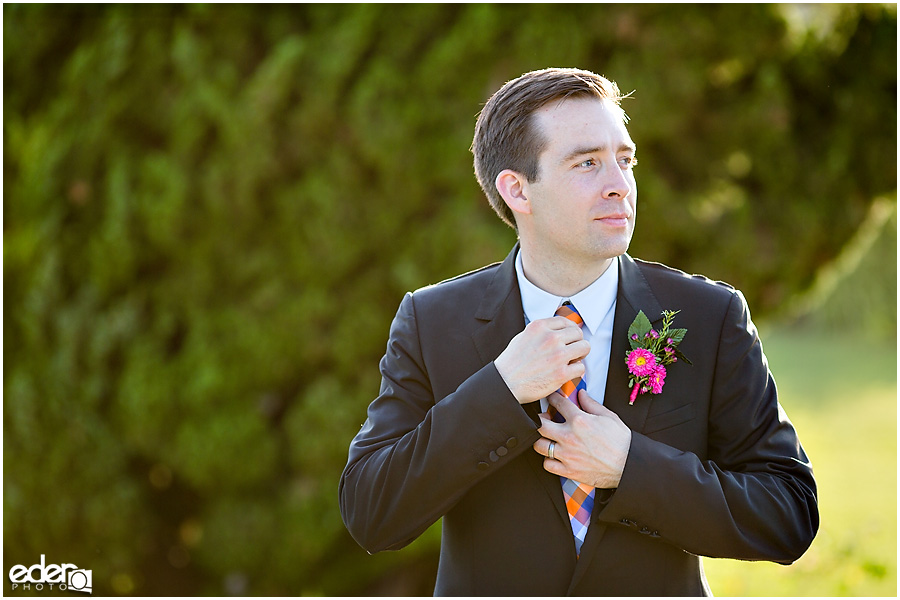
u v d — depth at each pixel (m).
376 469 5.24
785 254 11.56
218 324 12.24
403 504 5.07
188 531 13.08
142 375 12.38
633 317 5.34
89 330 12.62
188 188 12.10
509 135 5.24
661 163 11.48
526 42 11.21
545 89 5.14
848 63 11.70
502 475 5.23
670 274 5.60
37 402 12.89
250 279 12.15
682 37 11.15
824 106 11.78
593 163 5.06
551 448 4.98
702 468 4.93
